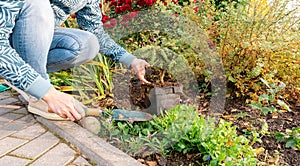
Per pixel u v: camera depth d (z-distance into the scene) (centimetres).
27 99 201
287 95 233
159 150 172
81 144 169
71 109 154
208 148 166
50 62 198
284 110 224
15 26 164
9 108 216
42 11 165
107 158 157
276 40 236
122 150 173
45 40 166
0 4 139
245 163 157
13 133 184
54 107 151
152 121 191
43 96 148
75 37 193
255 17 244
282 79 246
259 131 194
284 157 174
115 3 265
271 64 239
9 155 163
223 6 320
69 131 180
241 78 245
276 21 241
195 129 177
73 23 270
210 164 157
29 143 174
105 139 183
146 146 177
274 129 200
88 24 204
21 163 157
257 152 175
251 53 238
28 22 163
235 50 243
